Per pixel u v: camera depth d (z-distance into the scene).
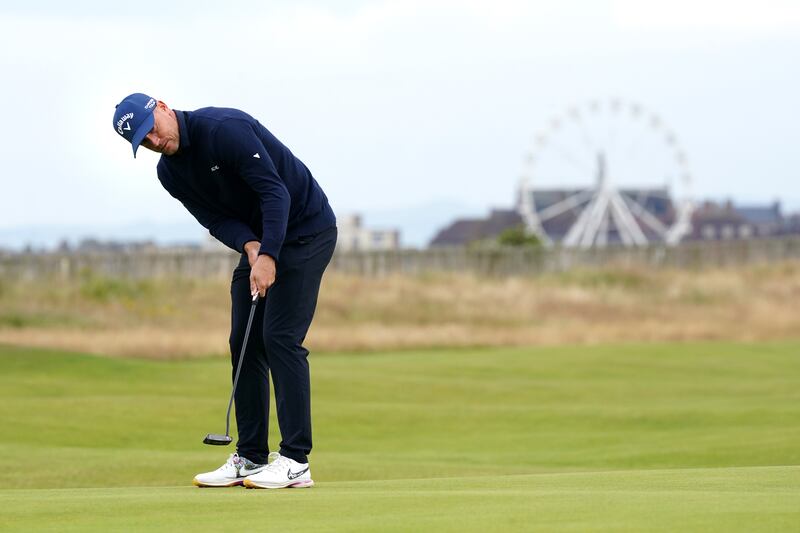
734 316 71.31
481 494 10.89
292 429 12.86
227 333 57.59
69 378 35.16
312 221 13.12
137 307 70.25
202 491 12.22
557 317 71.50
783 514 9.12
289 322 12.91
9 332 55.59
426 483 12.71
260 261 12.43
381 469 21.20
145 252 89.38
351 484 12.92
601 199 138.75
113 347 49.72
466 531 8.83
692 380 38.31
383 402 32.59
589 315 72.94
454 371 40.53
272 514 10.01
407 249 95.62
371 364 43.00
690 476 12.55
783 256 103.44
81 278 83.19
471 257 96.38
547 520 9.19
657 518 9.10
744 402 31.19
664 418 28.45
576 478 12.79
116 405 29.47
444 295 77.50
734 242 101.69
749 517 9.03
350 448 25.23
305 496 11.12
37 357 38.28
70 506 10.72
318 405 31.20
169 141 12.51
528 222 132.88
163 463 21.61
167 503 10.80
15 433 25.47
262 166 12.59
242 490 12.38
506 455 23.78
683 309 75.44
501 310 73.00
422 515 9.65
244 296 13.23
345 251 94.06
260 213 13.14
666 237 138.62
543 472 20.53
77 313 66.25
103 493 12.09
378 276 89.56
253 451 13.27
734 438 24.42
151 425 27.09
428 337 55.16
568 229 170.38
